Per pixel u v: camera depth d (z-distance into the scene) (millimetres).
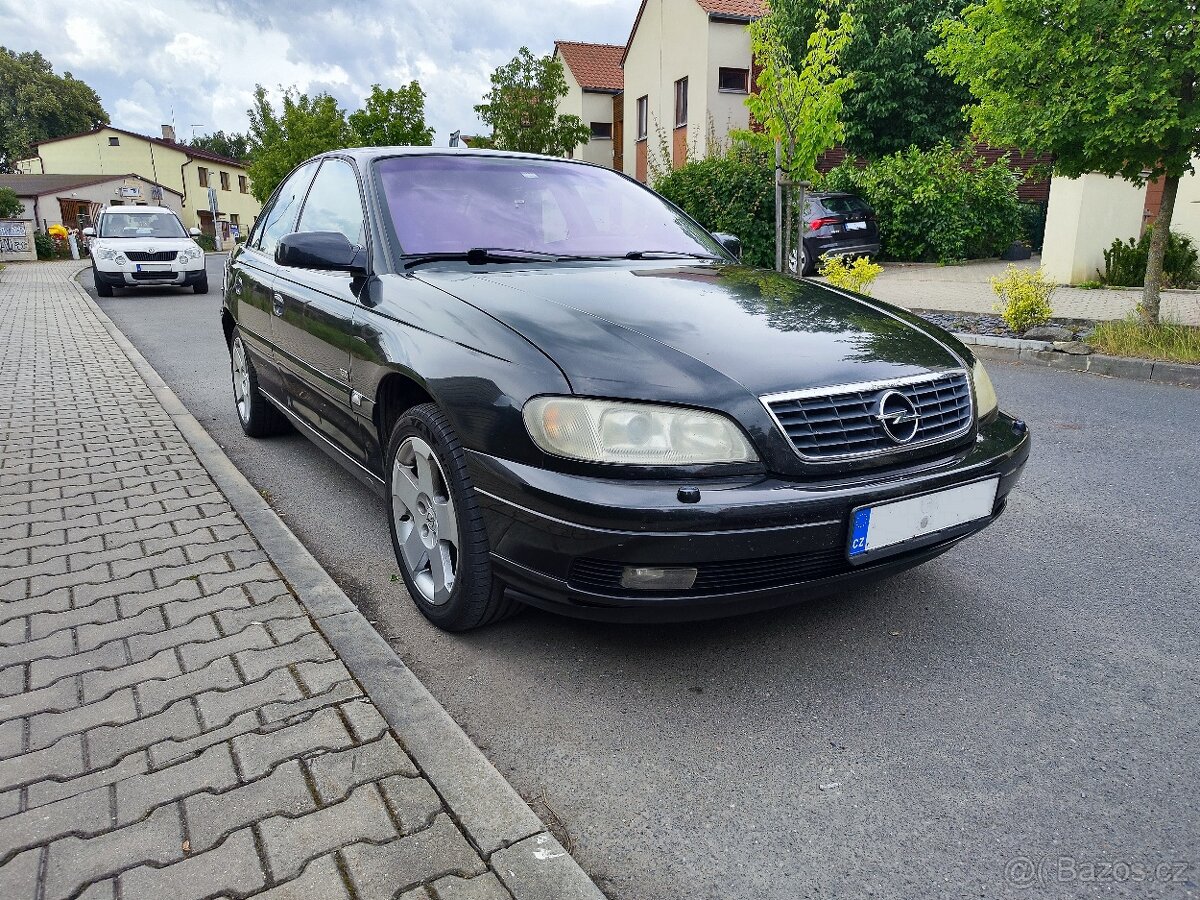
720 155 19594
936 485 2465
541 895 1688
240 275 4980
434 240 3318
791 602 2391
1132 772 2141
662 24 26406
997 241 18281
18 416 5559
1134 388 6758
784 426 2307
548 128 25688
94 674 2467
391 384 3010
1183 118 6938
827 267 9625
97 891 1680
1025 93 7652
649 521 2162
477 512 2533
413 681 2432
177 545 3396
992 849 1886
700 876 1825
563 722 2381
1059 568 3385
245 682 2418
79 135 56688
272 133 33469
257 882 1706
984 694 2500
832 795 2074
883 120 20484
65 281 19453
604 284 2957
